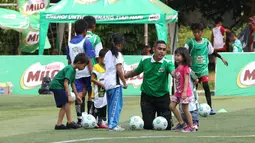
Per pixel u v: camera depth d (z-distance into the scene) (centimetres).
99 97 2062
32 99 3259
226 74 3481
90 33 2181
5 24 3997
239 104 2933
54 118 2411
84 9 3653
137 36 4503
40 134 1878
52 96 3412
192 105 1986
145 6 3662
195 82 2109
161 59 2038
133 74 2080
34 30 4166
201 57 2533
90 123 2028
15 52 4569
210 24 5188
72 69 2014
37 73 3550
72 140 1723
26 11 4159
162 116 2041
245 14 5028
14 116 2517
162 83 2041
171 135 1839
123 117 2416
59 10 3647
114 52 1969
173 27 3912
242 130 1959
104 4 3688
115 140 1719
